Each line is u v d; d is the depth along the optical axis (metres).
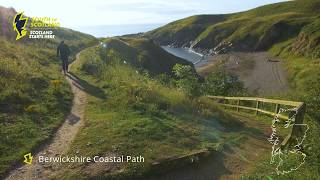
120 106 14.46
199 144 11.52
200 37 145.25
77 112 13.80
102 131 11.66
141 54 43.06
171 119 13.64
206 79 32.75
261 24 123.50
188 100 16.25
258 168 10.21
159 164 9.68
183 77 20.84
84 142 10.77
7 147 9.95
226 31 136.75
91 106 14.58
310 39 78.94
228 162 10.70
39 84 16.52
